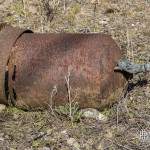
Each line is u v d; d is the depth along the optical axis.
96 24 9.10
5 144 5.61
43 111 6.16
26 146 5.56
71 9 9.62
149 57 7.67
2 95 6.01
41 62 5.96
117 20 9.27
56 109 6.06
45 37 6.18
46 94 5.97
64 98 5.96
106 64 5.86
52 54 5.97
